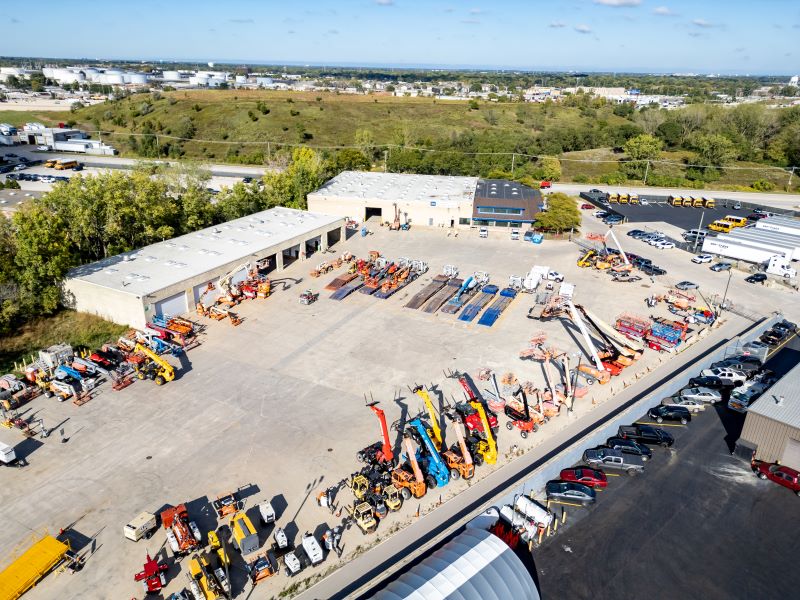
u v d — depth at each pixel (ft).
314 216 302.25
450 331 207.92
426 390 170.19
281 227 280.51
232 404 162.61
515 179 461.37
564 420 157.48
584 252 302.66
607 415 159.94
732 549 115.55
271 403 163.22
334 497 128.67
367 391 169.58
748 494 131.44
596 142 609.42
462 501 127.54
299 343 197.57
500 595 95.20
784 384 153.69
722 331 215.92
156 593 105.50
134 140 629.51
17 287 203.41
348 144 647.56
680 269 282.97
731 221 356.59
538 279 247.70
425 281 255.29
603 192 442.50
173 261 230.48
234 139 651.25
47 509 124.36
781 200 439.22
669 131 605.73
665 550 114.83
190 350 192.03
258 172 492.13
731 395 166.61
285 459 140.36
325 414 158.30
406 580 96.73
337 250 293.23
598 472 134.10
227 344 196.24
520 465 138.92
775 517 124.47
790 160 534.78
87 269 220.23
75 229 243.81
